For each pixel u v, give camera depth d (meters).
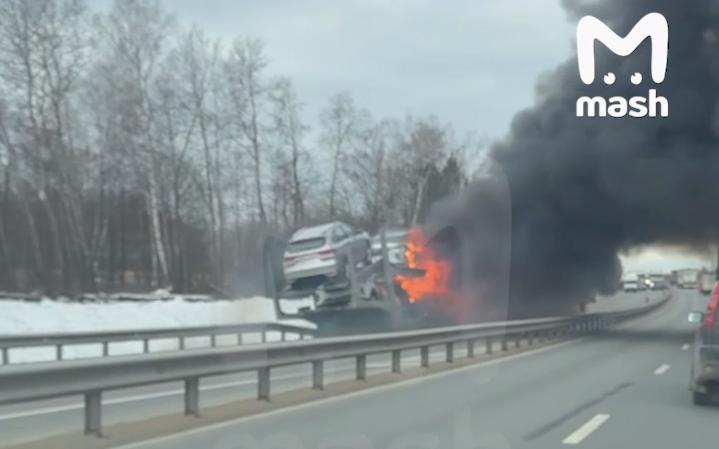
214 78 53.03
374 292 24.20
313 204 64.31
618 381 19.52
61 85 44.38
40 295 38.06
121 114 47.31
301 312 25.94
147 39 48.09
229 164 54.03
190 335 25.14
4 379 9.65
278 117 59.75
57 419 13.58
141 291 46.34
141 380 11.72
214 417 13.13
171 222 50.47
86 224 47.75
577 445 11.43
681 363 24.36
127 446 10.72
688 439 11.95
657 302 70.50
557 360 25.31
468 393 16.80
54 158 44.16
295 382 18.69
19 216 46.03
